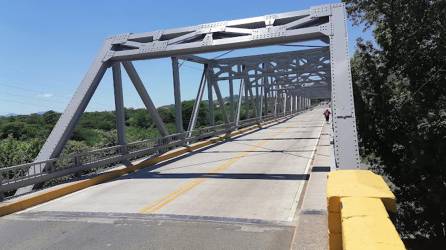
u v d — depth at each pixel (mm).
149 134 33844
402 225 15102
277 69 34969
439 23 13125
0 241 7398
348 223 3123
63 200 10852
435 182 12898
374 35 15469
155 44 15062
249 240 6852
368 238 2709
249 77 36062
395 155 16062
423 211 14586
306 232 6582
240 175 13656
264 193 10664
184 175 14148
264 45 14234
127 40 15523
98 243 7051
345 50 12523
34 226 8305
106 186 12688
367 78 15703
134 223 8203
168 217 8578
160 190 11648
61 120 13922
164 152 19547
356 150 11156
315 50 28953
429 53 13555
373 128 15750
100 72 15188
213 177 13453
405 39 13945
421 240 14141
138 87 17172
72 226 8180
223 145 24438
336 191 4176
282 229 7422
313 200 8727
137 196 10938
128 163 16125
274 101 54250
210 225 7832
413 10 13344
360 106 15656
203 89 26641
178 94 22469
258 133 32656
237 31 14266
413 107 13289
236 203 9641
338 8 13219
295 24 13539
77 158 13328
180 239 7051
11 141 18672
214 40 14336
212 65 28750
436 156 12422
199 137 24391
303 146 22234
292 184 11781
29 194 10797
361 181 4605
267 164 16016
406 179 15008
